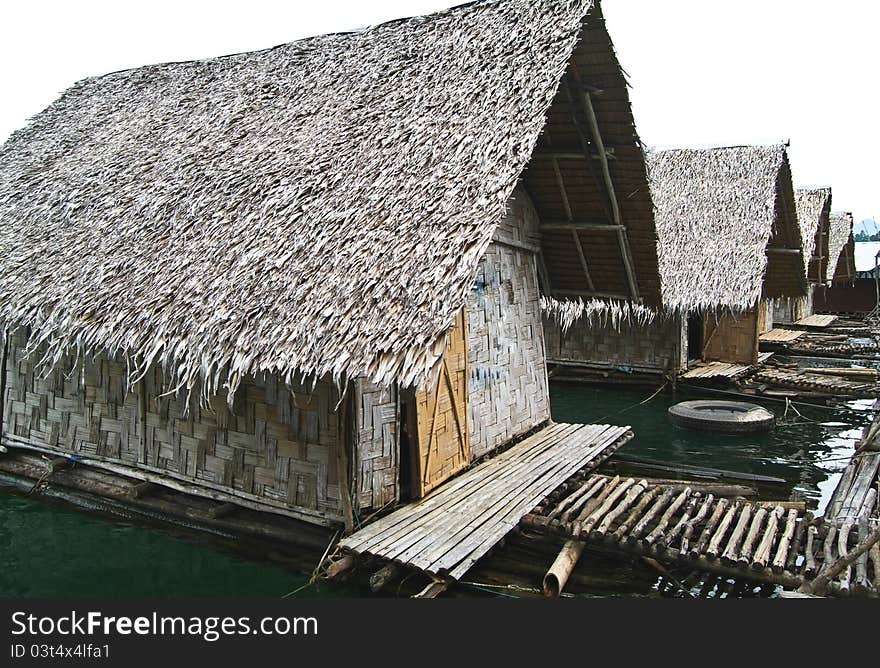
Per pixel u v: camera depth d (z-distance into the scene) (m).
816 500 8.73
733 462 10.30
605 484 7.48
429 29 8.38
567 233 9.34
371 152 7.09
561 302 10.87
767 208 15.05
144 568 6.60
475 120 6.66
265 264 6.42
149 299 6.64
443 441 7.29
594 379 15.33
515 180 5.89
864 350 18.94
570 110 7.45
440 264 5.54
